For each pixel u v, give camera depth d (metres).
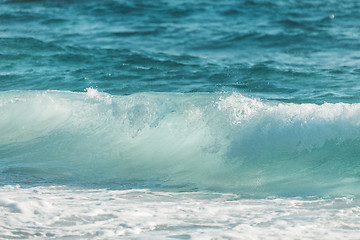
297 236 12.40
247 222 13.62
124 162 21.56
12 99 28.19
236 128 20.89
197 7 70.81
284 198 16.22
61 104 26.81
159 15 65.94
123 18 64.31
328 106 19.81
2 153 23.72
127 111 24.09
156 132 22.86
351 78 35.22
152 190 17.94
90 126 24.61
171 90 33.16
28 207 14.90
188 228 13.27
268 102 22.27
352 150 18.53
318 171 18.14
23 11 68.38
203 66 40.69
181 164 20.72
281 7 71.56
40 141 24.44
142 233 12.96
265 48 48.94
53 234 12.94
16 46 47.53
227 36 54.31
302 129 19.61
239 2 74.69
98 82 35.88
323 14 66.31
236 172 19.34
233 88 33.25
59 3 73.12
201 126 21.88
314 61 42.34
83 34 55.19
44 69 39.88
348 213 14.05
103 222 13.84
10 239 12.61
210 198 16.64
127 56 44.50
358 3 75.00
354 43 49.47
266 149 19.91
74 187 18.42
